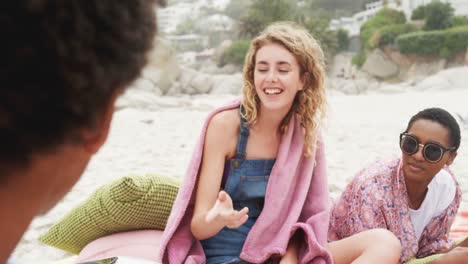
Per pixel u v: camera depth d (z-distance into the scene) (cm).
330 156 884
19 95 52
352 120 1422
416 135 305
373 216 316
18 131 53
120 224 301
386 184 318
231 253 274
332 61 4503
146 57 64
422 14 4684
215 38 6744
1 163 54
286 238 274
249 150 277
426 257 306
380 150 941
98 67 57
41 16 52
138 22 61
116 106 65
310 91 283
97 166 805
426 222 329
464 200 567
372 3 6112
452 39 4031
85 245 320
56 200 65
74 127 58
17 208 58
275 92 268
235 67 4703
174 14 7112
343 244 287
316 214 288
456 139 309
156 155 922
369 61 4175
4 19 51
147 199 295
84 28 55
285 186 277
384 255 271
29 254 428
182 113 1750
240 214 244
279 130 282
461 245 305
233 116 277
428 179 312
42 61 53
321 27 4584
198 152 274
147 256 282
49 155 58
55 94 54
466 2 4853
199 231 261
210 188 269
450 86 3038
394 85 3591
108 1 57
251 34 4834
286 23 289
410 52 4134
